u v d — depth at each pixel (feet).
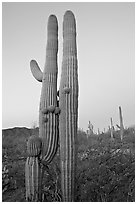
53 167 18.61
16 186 19.52
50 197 15.74
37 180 14.55
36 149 14.61
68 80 14.89
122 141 33.40
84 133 38.73
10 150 28.71
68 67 15.05
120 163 22.47
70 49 15.20
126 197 16.44
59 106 15.02
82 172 21.22
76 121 14.87
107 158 24.45
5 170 21.44
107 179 19.27
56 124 15.16
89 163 23.47
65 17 15.56
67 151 14.42
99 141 35.94
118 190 17.51
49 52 15.83
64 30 15.52
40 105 15.47
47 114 15.07
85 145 33.91
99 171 20.70
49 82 15.47
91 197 16.52
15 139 32.83
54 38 16.01
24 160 26.63
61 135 14.61
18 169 22.41
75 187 14.67
